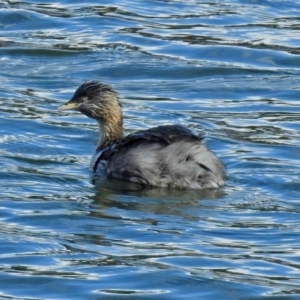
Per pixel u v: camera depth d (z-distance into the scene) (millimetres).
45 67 23250
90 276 13672
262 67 23438
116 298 13188
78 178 17047
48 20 25750
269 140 19172
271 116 20734
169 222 15195
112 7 26703
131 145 16750
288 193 16375
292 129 19906
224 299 13180
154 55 23906
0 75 22688
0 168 17406
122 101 21422
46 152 18375
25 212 15609
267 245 14508
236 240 14648
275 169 17469
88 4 26922
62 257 14164
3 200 16047
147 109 20984
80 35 24969
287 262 14039
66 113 20391
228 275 13703
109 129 17781
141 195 16219
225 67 23297
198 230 14922
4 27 25484
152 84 22547
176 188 16328
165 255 14195
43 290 13383
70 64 23438
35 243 14562
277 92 22062
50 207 15797
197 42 24547
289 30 25312
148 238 14688
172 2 27094
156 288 13414
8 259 14117
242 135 19484
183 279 13586
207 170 16266
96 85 17875
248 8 26688
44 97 21438
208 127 19938
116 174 16766
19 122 19719
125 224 15125
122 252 14281
